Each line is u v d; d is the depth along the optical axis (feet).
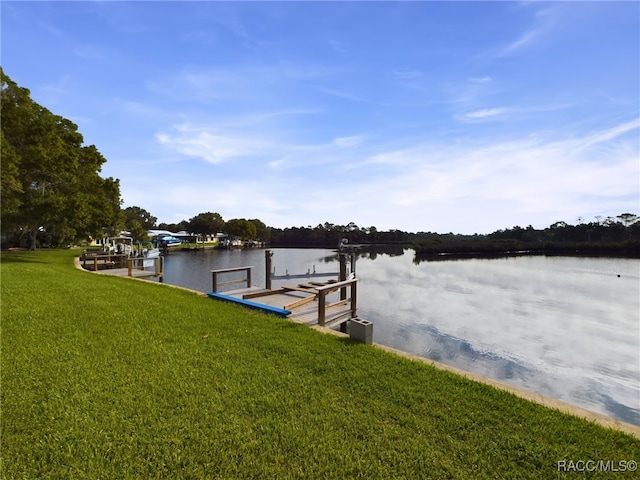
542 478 8.00
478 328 39.81
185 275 88.48
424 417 10.46
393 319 42.78
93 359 14.12
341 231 371.56
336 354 15.67
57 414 10.04
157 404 10.83
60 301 23.32
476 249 208.85
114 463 8.22
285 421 10.14
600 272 107.76
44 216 56.90
